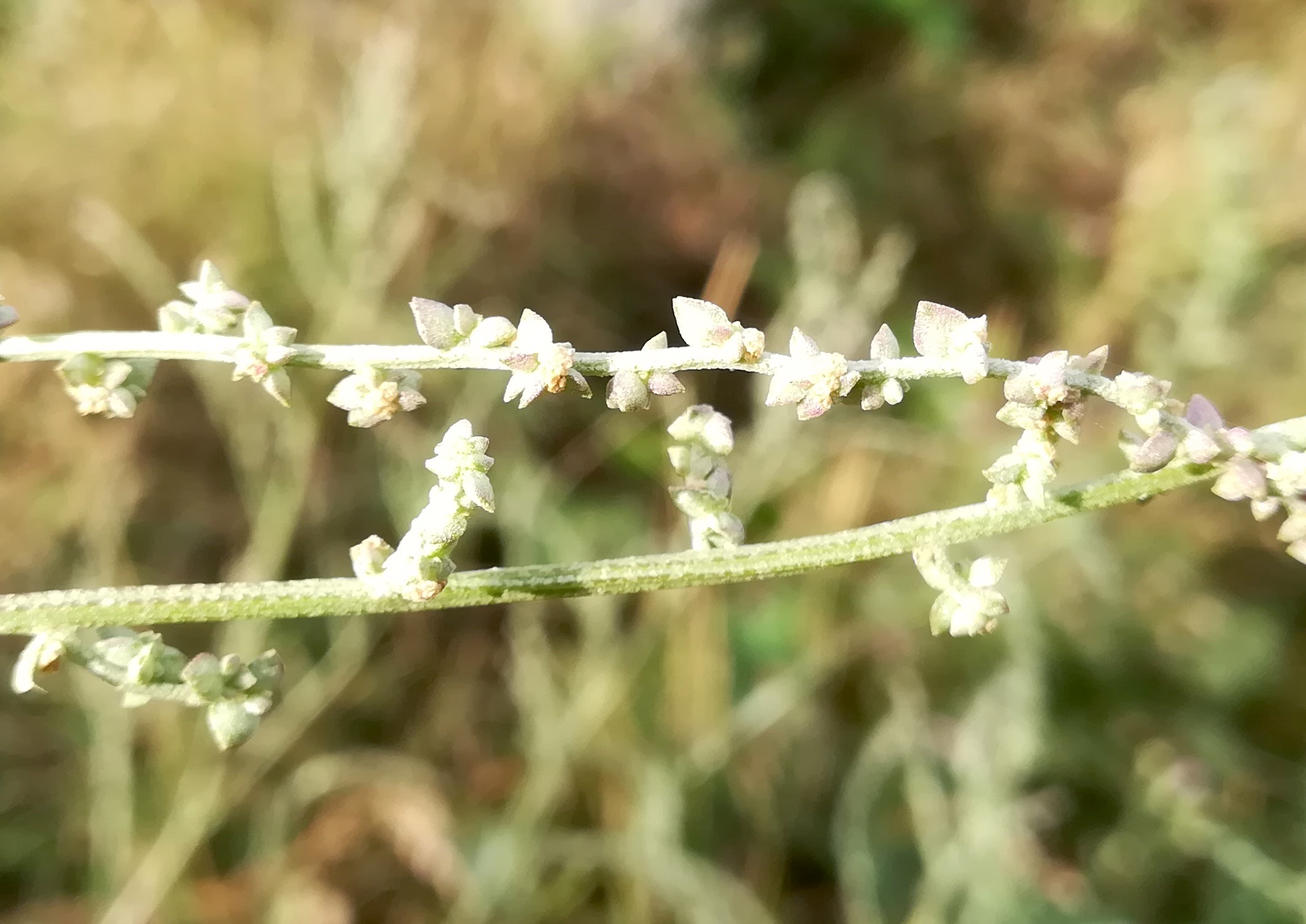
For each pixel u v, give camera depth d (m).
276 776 0.16
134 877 0.14
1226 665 0.17
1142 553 0.18
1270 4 0.23
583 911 0.15
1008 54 0.24
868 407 0.05
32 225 0.17
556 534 0.16
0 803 0.15
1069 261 0.21
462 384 0.17
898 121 0.23
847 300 0.17
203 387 0.15
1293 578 0.18
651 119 0.21
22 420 0.16
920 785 0.14
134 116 0.17
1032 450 0.06
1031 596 0.15
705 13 0.23
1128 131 0.22
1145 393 0.05
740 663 0.17
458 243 0.18
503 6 0.20
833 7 0.24
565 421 0.18
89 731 0.15
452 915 0.14
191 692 0.06
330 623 0.16
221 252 0.17
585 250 0.19
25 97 0.18
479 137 0.19
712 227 0.20
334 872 0.15
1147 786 0.16
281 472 0.16
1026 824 0.15
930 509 0.18
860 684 0.17
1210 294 0.18
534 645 0.15
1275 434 0.06
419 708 0.16
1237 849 0.14
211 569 0.17
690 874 0.13
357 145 0.15
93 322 0.17
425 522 0.05
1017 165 0.22
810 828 0.16
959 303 0.21
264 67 0.18
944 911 0.14
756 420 0.16
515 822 0.15
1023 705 0.14
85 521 0.16
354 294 0.15
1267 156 0.20
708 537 0.06
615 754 0.15
